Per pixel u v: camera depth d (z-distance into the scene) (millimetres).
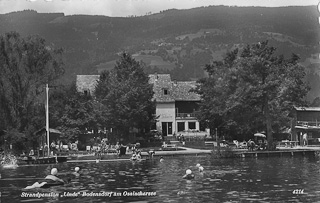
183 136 120562
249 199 31547
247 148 89625
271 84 80375
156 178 44875
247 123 88938
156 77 142000
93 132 112688
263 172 49219
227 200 31250
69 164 66188
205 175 46938
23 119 95938
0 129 92938
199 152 81000
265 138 105062
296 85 83625
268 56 85125
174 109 135875
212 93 103500
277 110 84625
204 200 31344
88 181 42969
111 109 104812
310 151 79000
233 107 83500
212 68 110625
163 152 83625
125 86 107188
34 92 99688
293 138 110438
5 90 95688
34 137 87812
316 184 38719
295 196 32656
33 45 101000
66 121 103312
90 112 106562
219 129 110875
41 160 68250
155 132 122438
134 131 113562
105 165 62844
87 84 135625
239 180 42250
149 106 115000
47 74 101750
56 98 103250
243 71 83500
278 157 74375
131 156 76812
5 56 97750
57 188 38250
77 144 100875
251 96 81000
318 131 109812
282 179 42594
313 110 114750
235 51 107938
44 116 98688
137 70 117500
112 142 106312
